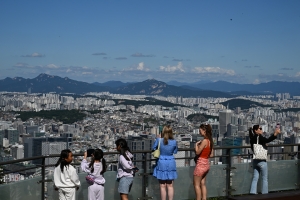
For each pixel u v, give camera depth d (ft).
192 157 25.82
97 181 22.06
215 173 27.12
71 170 21.02
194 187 24.54
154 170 23.79
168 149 23.32
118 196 24.40
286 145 29.45
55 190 22.08
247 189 28.17
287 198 18.04
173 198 25.82
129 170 22.94
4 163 19.43
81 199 23.57
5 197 20.27
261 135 27.43
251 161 28.58
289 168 30.35
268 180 29.50
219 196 27.22
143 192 24.66
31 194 21.68
